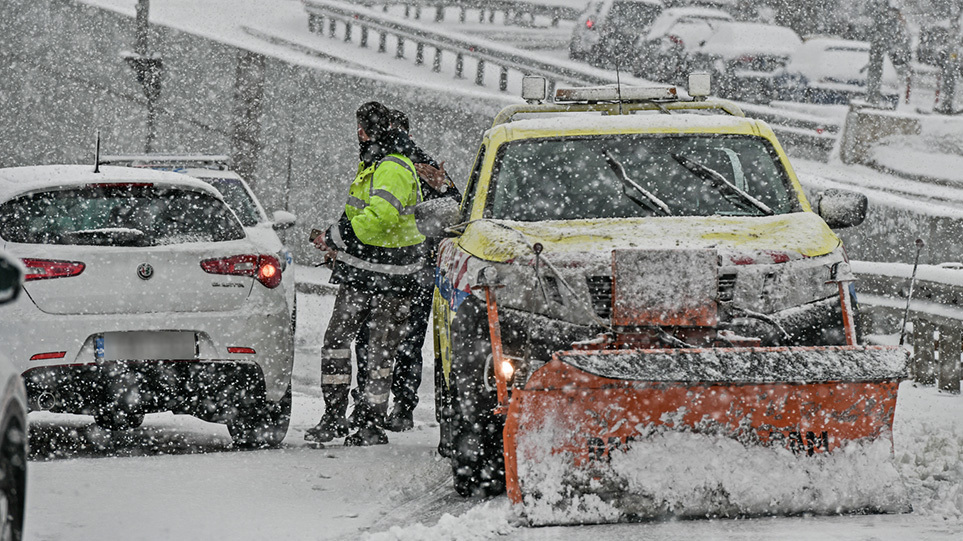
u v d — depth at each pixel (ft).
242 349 90.94
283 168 288.30
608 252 67.56
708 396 60.90
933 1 259.80
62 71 345.92
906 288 123.65
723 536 59.31
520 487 60.90
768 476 61.82
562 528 61.67
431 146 256.52
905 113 235.40
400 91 261.24
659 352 58.75
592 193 78.28
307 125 282.36
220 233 93.40
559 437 61.36
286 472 82.48
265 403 92.89
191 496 74.23
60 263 87.76
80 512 69.15
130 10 332.19
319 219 282.15
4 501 45.75
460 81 299.79
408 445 96.99
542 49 389.60
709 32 306.35
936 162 225.35
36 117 354.74
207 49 302.66
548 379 59.72
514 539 59.72
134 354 88.17
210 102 302.45
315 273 266.57
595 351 58.80
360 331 102.47
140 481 78.89
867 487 62.54
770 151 81.20
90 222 90.17
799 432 62.39
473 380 68.74
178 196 92.79
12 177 93.40
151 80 257.14
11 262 41.34
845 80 295.69
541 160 79.82
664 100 90.33
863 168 233.76
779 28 312.71
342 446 97.09
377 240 93.86
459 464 70.33
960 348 111.86
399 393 101.86
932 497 66.90
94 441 102.32
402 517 68.44
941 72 264.72
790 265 67.97
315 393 131.64
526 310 67.00
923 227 168.04
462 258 71.00
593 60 319.88
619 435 61.52
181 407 90.84
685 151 80.84
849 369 59.62
